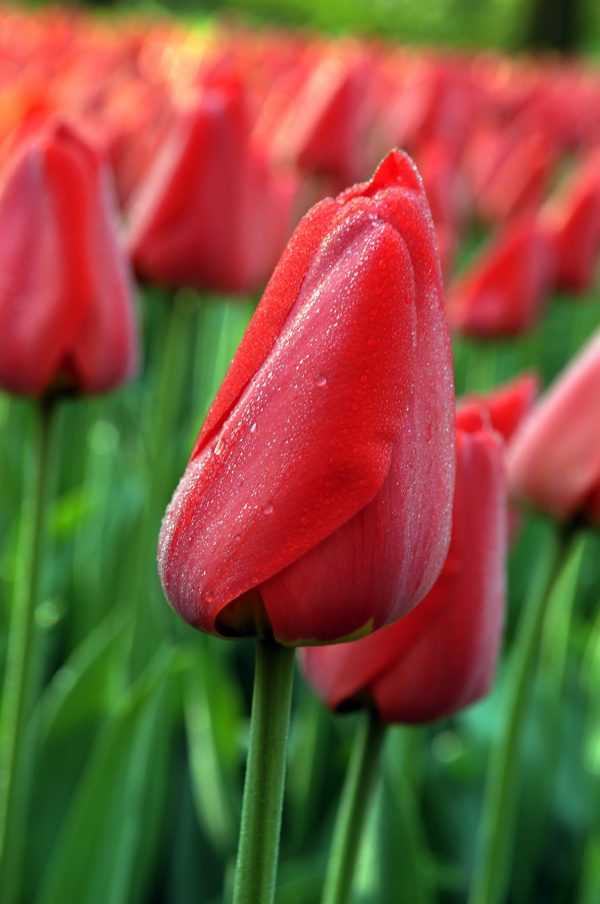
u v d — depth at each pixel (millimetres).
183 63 1872
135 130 989
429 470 534
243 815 549
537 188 1626
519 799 1009
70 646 1126
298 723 1061
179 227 854
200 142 843
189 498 536
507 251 1122
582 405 696
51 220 712
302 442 525
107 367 732
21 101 872
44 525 750
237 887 550
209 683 914
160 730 849
